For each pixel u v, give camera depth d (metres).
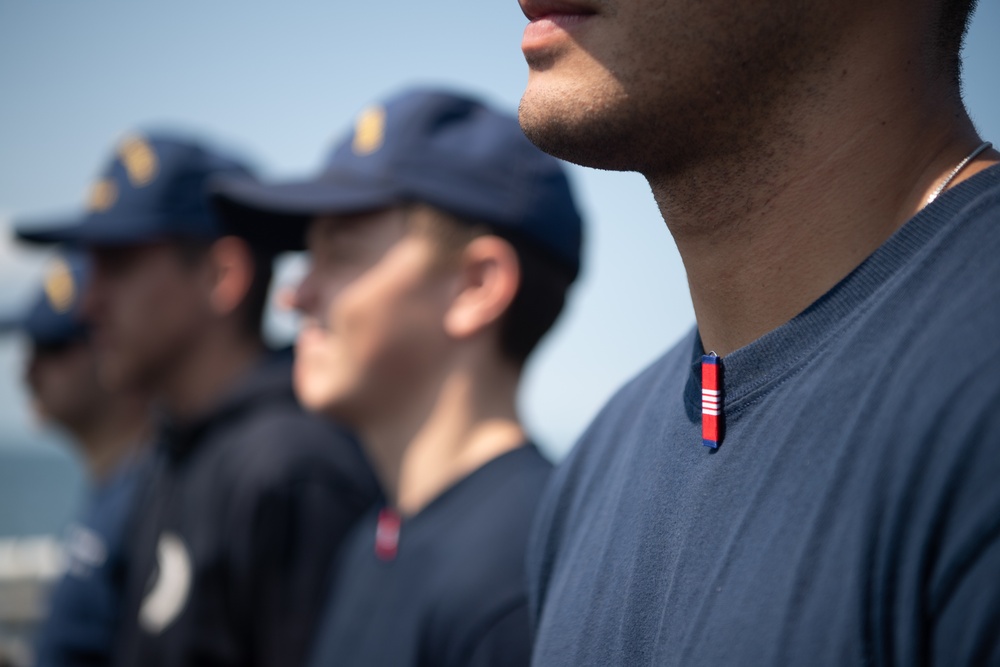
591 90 0.73
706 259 0.76
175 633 2.15
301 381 1.83
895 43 0.68
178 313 2.77
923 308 0.61
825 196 0.70
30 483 50.78
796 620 0.58
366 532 1.85
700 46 0.68
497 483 1.57
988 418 0.53
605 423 1.06
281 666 2.01
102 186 2.93
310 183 1.88
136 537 2.58
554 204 1.81
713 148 0.71
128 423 4.04
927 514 0.54
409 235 1.74
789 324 0.70
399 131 1.80
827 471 0.61
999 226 0.61
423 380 1.72
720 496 0.70
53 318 4.07
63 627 3.14
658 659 0.70
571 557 0.93
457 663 1.40
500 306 1.73
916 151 0.69
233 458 2.16
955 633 0.51
